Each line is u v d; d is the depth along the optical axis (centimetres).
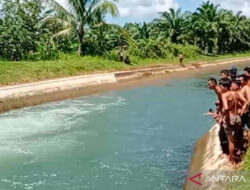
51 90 2794
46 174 1246
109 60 4397
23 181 1191
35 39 3975
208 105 2470
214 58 6706
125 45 4988
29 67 3231
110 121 2003
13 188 1138
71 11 4250
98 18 4250
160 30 6756
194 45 6781
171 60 5416
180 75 4431
